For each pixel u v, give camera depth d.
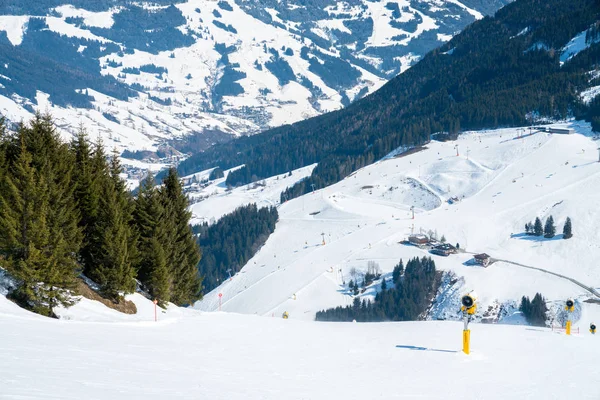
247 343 32.31
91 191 46.34
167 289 49.91
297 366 25.31
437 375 24.72
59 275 36.88
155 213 51.12
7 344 20.94
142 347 26.30
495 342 35.59
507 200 189.12
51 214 37.75
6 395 13.20
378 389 21.34
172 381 18.58
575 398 21.25
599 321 116.75
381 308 133.38
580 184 188.12
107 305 42.81
